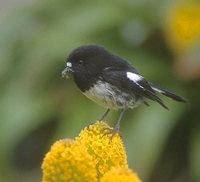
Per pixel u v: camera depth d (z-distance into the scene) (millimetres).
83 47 7891
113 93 7871
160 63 12555
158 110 11211
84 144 5246
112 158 5188
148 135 10727
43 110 12133
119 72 7875
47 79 12523
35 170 13094
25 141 13219
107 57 7953
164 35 12820
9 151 11930
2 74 12844
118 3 13453
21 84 12445
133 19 13141
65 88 12477
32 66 12297
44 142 13164
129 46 12922
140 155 10547
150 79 11992
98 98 8008
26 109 12062
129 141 10789
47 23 13625
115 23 12953
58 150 4426
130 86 7910
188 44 12258
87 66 7797
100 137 5316
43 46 12289
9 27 13688
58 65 12469
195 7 12523
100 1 13609
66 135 11180
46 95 12406
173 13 12672
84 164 4414
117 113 11242
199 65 11617
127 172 4094
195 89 11953
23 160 13180
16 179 12656
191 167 10984
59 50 12039
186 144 12125
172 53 12828
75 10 13625
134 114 11320
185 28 12258
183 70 11711
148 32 12945
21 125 11867
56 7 13969
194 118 12031
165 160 12070
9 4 14977
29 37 13180
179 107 11469
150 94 8125
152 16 13008
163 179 11883
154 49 13031
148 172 10477
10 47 13219
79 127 11180
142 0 13250
